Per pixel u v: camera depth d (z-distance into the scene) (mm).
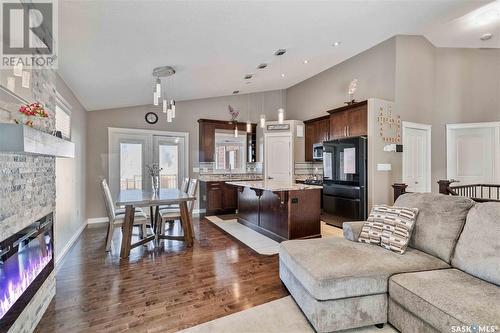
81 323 1925
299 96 6906
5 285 1474
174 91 5164
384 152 4434
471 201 2049
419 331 1594
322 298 1739
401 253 2123
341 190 4789
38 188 2018
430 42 4883
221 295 2334
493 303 1397
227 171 6816
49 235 2236
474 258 1760
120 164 5551
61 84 3371
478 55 4902
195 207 6367
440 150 5020
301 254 2141
